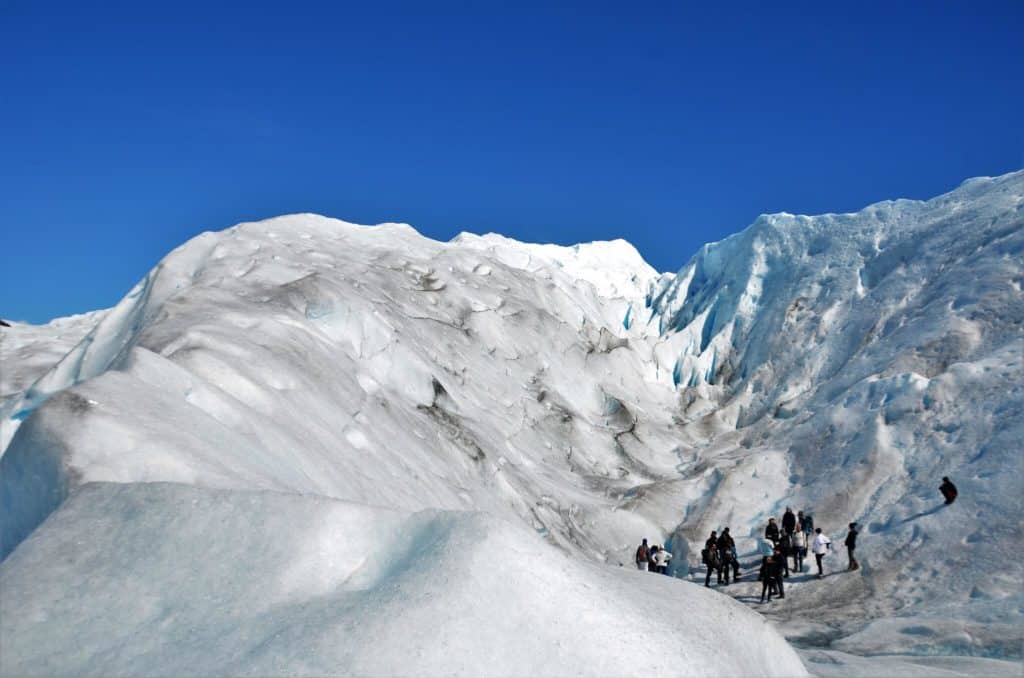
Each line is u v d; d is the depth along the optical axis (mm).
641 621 5945
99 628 5516
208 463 7934
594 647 5449
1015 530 16125
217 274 23688
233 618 5527
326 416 15078
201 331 15016
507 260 41062
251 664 5016
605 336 35688
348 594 5742
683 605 6895
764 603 17094
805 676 7301
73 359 19922
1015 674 11008
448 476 18109
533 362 30250
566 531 20938
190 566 6035
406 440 18016
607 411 30281
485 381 27078
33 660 5230
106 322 22469
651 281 47625
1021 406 19562
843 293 31953
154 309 20578
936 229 30734
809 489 21766
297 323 19719
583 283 40875
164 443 7789
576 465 25984
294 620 5402
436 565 5746
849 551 18047
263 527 6320
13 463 7660
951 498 18031
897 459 20969
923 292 28328
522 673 5156
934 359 23766
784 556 18078
